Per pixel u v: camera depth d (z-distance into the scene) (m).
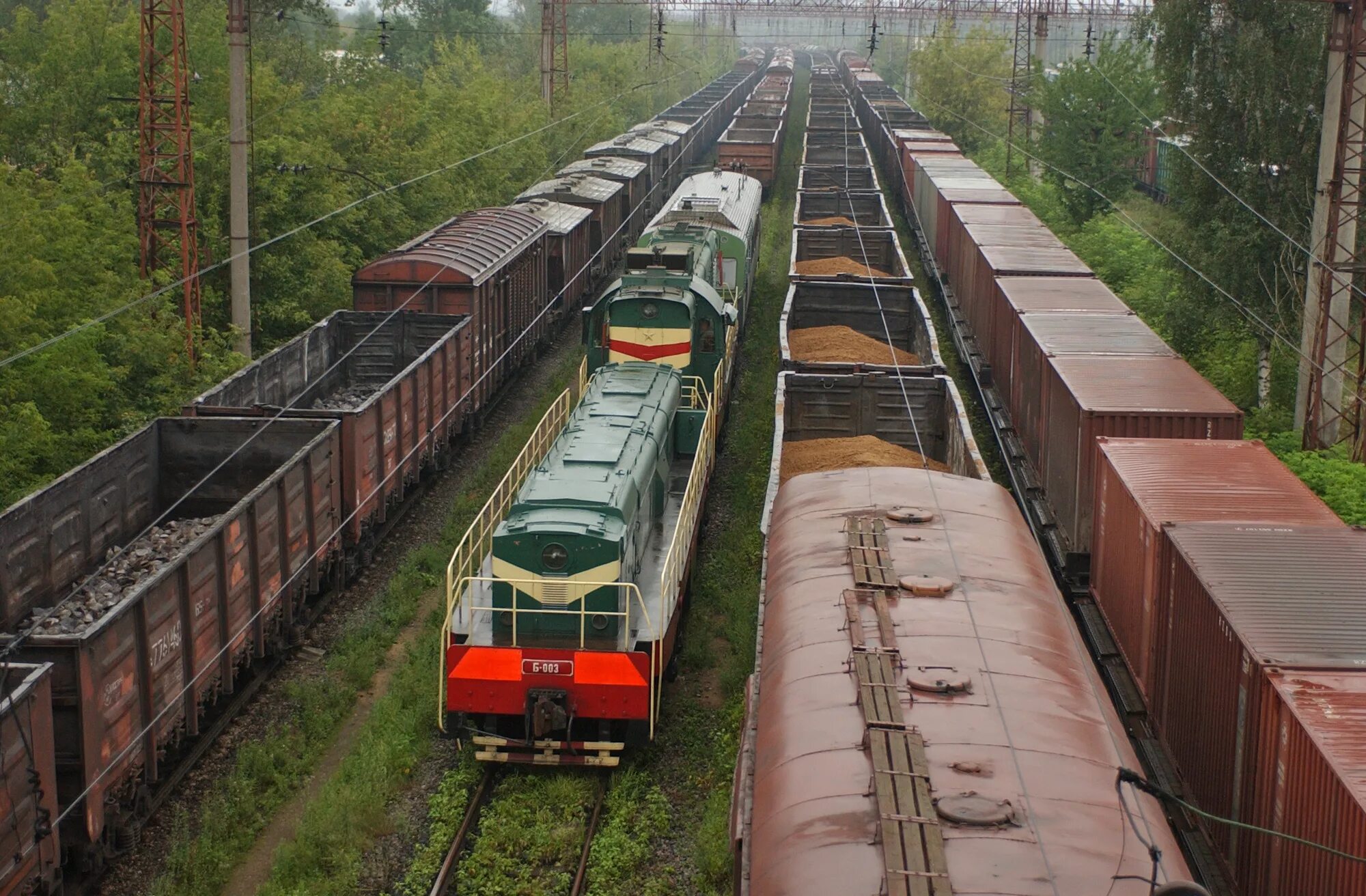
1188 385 17.67
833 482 13.37
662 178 50.12
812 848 7.26
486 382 26.02
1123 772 7.46
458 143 41.78
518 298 28.94
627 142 48.50
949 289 35.62
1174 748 11.88
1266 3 26.50
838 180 47.03
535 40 82.69
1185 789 11.46
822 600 10.45
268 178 28.73
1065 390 17.75
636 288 21.64
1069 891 6.66
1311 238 25.58
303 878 11.78
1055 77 51.09
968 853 6.96
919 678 8.91
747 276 31.47
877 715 8.38
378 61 50.34
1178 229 29.05
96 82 29.75
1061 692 8.93
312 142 32.12
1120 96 46.78
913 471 13.52
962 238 32.44
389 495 19.91
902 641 9.51
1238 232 27.00
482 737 13.56
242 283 24.64
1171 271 30.48
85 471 15.03
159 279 24.27
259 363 20.31
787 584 11.12
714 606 17.86
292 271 29.34
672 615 14.42
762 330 33.16
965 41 78.44
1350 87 21.50
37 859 10.24
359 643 16.66
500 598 13.84
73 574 14.73
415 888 11.72
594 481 14.56
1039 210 50.38
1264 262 26.95
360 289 24.84
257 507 14.72
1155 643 12.50
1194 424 16.28
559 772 13.74
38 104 29.94
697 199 30.95
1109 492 14.84
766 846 7.61
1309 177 26.06
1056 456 18.61
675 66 97.06
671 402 18.62
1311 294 23.14
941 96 76.19
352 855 12.08
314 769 13.97
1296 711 8.66
